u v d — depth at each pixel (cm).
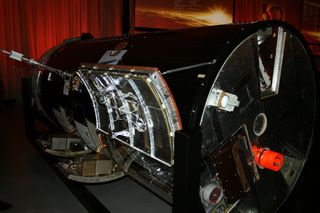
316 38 765
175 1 594
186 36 136
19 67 509
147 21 579
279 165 119
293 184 152
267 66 127
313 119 154
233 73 111
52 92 215
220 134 112
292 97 139
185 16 607
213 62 104
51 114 238
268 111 129
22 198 193
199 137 98
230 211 125
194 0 609
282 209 153
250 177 123
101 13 566
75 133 214
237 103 106
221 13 639
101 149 173
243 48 111
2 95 472
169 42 139
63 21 532
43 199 193
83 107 169
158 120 113
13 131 346
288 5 718
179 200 100
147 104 115
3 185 211
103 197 199
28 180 220
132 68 112
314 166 199
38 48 517
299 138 148
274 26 119
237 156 118
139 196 201
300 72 139
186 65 114
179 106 108
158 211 182
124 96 126
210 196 111
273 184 141
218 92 102
